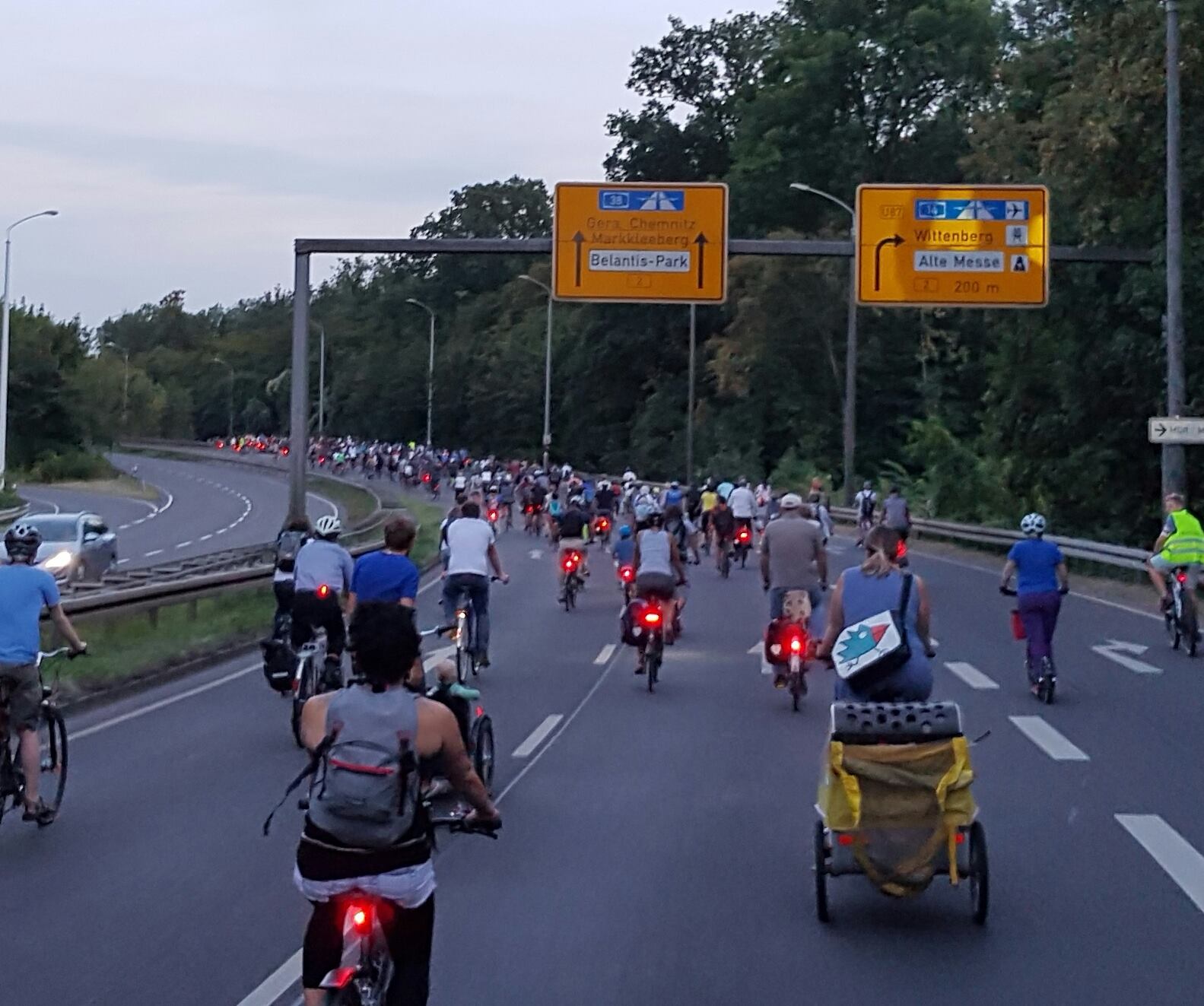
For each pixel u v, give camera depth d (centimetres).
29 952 725
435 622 2373
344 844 490
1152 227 3388
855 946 732
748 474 6519
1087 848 935
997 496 4897
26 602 970
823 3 6625
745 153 6888
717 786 1131
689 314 7919
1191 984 673
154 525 5794
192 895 830
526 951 721
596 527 4362
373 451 10012
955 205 2652
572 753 1278
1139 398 3703
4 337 6009
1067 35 4000
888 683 830
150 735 1379
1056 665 1856
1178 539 2003
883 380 6862
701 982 675
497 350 10619
